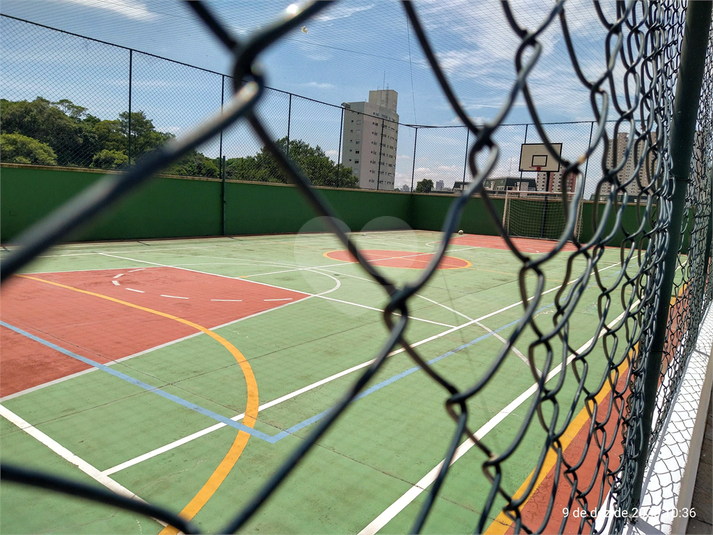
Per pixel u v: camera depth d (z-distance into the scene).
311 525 2.78
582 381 1.09
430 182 24.77
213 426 3.84
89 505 2.87
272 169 19.06
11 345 5.48
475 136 0.58
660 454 2.58
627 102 1.02
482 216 22.98
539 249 18.06
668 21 1.40
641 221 1.26
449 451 0.59
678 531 1.96
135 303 7.57
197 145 0.32
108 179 0.27
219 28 0.35
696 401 3.14
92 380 4.62
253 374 4.92
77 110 12.44
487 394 4.66
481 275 11.90
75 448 3.45
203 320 6.80
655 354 1.91
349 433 3.82
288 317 7.15
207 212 16.95
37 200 12.41
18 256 0.24
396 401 4.42
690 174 1.85
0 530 2.63
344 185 21.19
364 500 3.02
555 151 0.76
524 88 0.65
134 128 13.32
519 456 3.59
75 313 6.86
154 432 3.71
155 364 5.09
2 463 0.31
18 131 11.77
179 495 2.99
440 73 0.53
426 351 5.91
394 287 0.49
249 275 10.38
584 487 3.21
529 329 7.02
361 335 6.38
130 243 14.39
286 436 3.72
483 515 0.72
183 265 11.20
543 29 0.67
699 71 1.72
